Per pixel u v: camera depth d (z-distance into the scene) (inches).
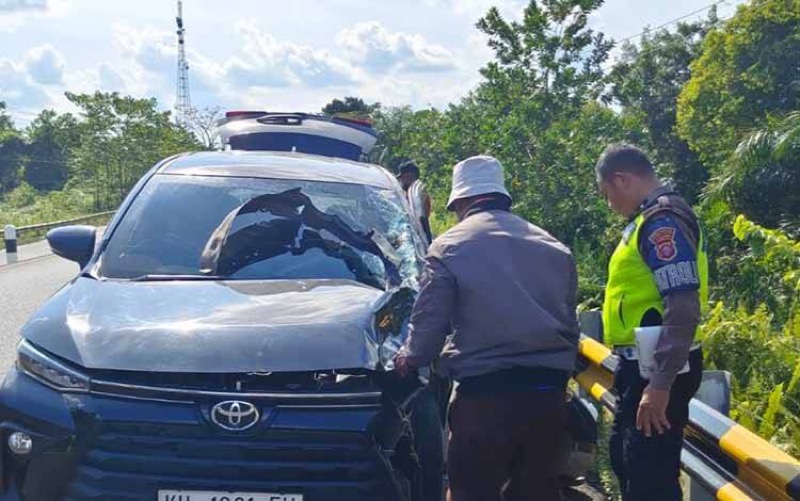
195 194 206.8
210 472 140.8
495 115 631.2
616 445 150.9
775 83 1104.8
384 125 1877.5
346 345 152.0
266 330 154.1
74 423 143.0
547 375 139.3
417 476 153.9
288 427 141.5
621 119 603.8
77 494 141.4
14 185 3961.6
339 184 216.4
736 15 1175.6
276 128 343.0
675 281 131.5
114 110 2573.8
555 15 621.0
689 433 167.0
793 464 130.7
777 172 477.4
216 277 184.2
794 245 305.6
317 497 140.9
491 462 138.9
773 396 215.3
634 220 141.5
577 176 556.1
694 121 1235.2
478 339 138.4
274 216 200.2
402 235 203.8
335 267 189.8
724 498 143.6
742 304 336.2
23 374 152.1
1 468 148.0
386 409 146.9
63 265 758.5
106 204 2498.8
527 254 142.2
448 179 682.2
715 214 488.1
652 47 1758.1
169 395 143.1
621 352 145.3
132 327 154.6
